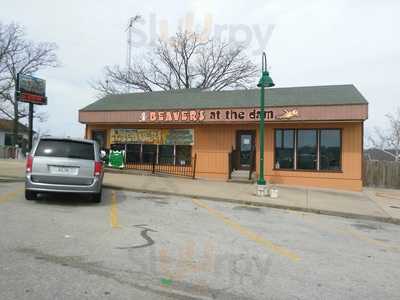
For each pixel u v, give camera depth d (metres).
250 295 4.61
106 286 4.67
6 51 38.75
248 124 19.19
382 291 4.97
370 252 7.11
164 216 9.51
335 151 17.80
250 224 9.17
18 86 24.03
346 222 10.51
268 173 18.56
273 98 19.42
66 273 5.05
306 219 10.49
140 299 4.33
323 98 18.11
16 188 12.91
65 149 10.34
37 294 4.32
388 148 36.59
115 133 21.75
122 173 19.97
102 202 11.09
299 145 18.28
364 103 16.31
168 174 19.86
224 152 19.64
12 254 5.75
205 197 13.12
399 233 9.38
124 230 7.66
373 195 16.09
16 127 39.16
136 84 36.88
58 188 10.11
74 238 6.85
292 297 4.61
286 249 6.93
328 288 4.98
